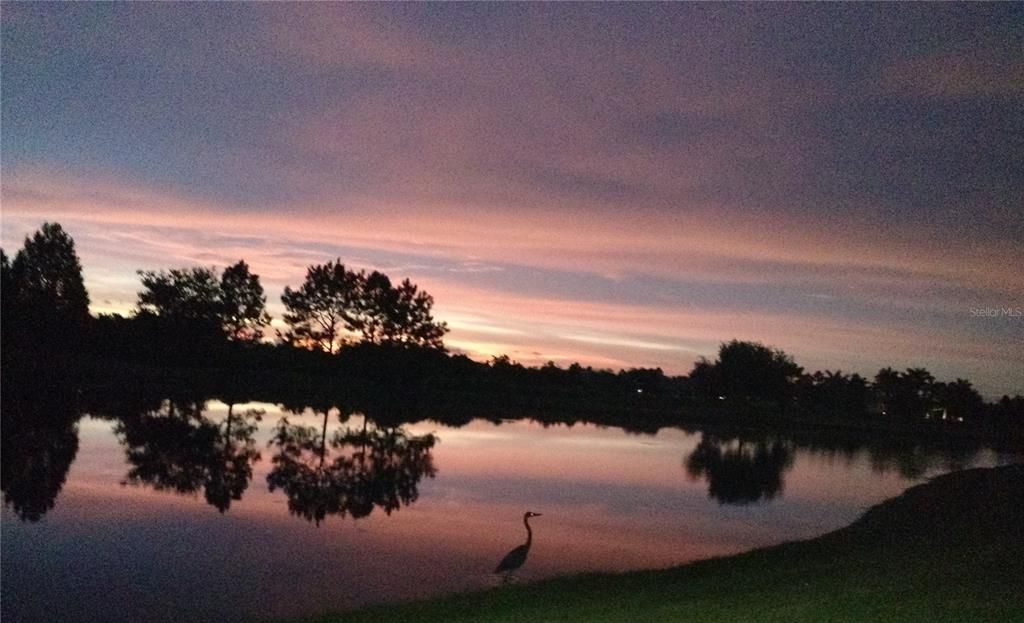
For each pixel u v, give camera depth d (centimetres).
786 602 1221
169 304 8700
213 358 8694
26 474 3209
